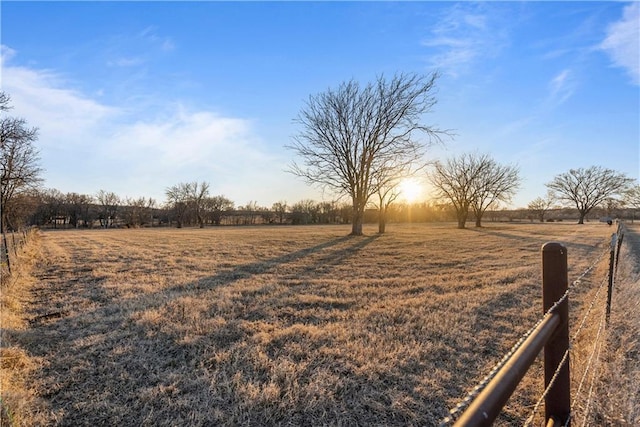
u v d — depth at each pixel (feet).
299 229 132.67
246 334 15.88
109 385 11.50
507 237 77.97
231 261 40.73
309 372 12.22
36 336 15.67
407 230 115.03
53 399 10.68
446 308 20.29
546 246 6.85
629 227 126.21
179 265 37.58
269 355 13.71
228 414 9.87
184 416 9.82
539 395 10.82
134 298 22.58
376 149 85.61
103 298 23.07
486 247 56.13
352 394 10.93
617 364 11.64
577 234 85.66
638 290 20.56
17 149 104.58
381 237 79.56
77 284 27.84
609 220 158.40
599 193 190.80
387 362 13.00
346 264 38.32
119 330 16.57
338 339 15.19
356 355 13.56
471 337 15.65
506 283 27.63
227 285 26.73
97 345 14.75
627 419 8.94
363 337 15.56
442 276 30.60
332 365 12.75
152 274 31.91
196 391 11.07
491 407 3.18
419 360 13.20
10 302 20.34
